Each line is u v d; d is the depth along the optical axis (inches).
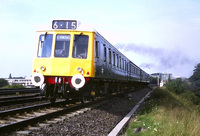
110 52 529.3
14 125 219.1
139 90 1222.9
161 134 228.2
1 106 366.0
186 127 268.2
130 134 239.9
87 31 370.3
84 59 362.6
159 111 374.0
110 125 280.7
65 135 213.2
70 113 328.2
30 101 456.4
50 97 378.3
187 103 978.1
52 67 362.3
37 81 357.1
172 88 1504.7
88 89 400.8
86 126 258.1
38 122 251.9
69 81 364.2
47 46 372.5
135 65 1093.8
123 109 442.3
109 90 587.2
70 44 365.7
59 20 377.1
